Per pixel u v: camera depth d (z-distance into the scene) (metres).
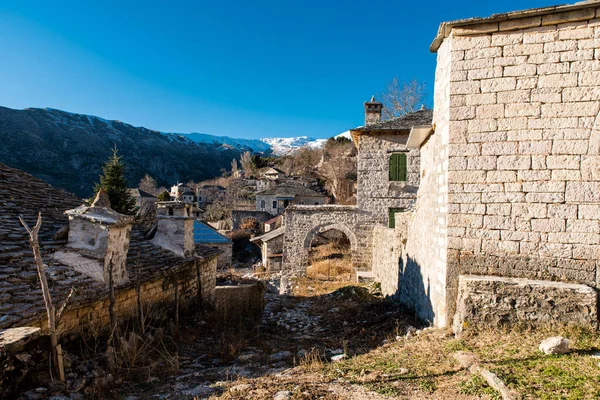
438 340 5.85
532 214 5.97
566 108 5.86
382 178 18.81
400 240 11.71
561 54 5.89
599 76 5.71
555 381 3.90
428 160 8.34
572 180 5.80
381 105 20.61
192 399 4.52
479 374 4.30
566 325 5.43
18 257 5.64
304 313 11.40
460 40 6.38
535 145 5.98
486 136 6.20
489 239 6.16
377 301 12.71
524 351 4.84
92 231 6.33
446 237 6.39
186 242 9.17
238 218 44.91
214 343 7.59
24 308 4.73
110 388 4.93
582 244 5.74
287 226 20.09
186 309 9.17
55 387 4.45
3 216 6.71
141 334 6.55
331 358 6.13
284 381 4.79
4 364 3.95
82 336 5.68
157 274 7.57
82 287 5.73
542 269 5.91
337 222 19.53
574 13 5.80
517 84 6.08
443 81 6.94
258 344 7.61
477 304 5.75
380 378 4.60
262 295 11.45
